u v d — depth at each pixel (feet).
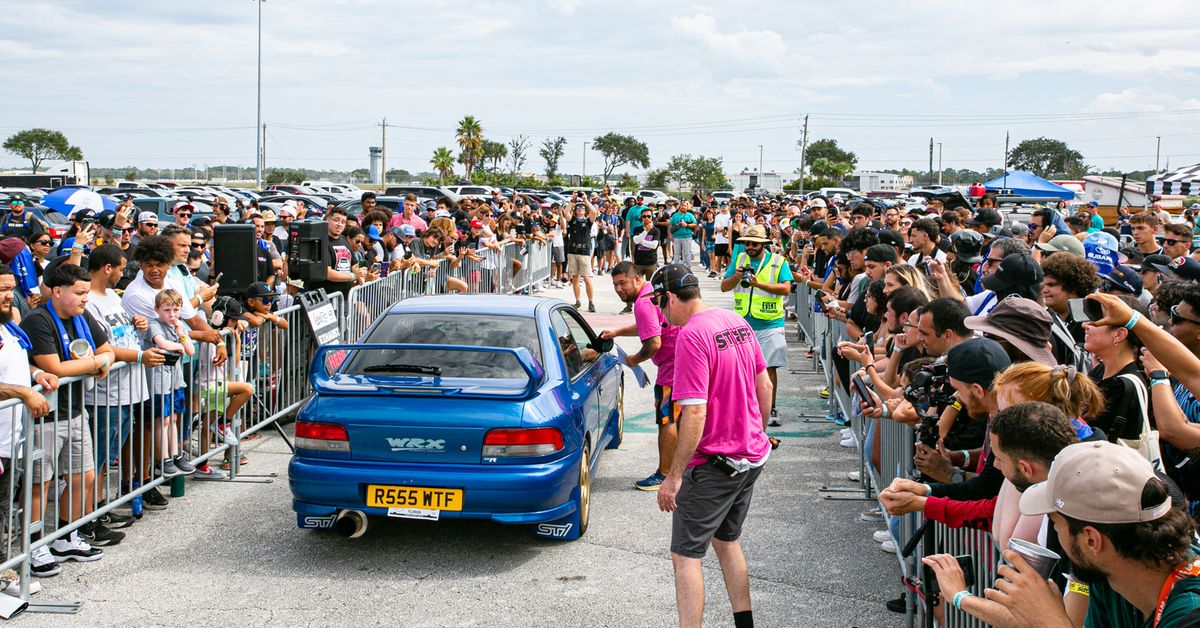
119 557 18.25
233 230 26.71
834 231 37.09
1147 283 24.35
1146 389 12.32
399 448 17.57
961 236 26.91
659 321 22.08
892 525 18.06
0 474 16.53
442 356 19.51
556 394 18.78
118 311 20.18
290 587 16.90
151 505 21.22
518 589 16.92
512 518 17.51
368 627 15.33
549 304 22.24
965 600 8.41
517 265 61.72
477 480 17.30
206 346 22.57
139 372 19.63
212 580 17.19
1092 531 7.05
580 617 15.79
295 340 27.84
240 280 26.84
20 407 15.93
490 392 17.74
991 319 14.34
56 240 48.44
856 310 25.67
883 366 20.16
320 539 19.33
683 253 78.28
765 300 28.48
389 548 18.89
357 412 17.72
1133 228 29.86
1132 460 7.06
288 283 30.42
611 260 83.61
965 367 12.12
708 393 14.43
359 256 35.22
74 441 17.79
